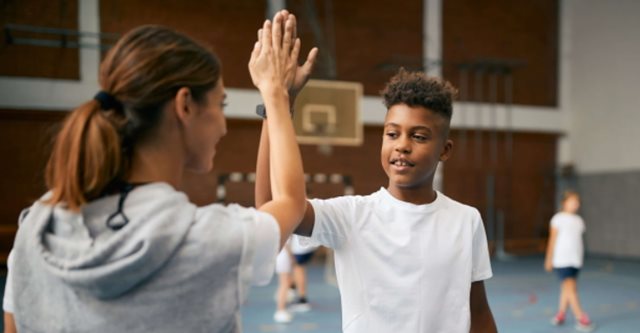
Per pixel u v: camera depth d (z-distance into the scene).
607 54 9.38
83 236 0.65
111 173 0.66
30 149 7.12
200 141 0.74
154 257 0.63
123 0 7.58
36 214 0.69
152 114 0.69
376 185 8.89
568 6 10.17
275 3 8.35
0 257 6.77
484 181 9.53
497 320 4.40
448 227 1.09
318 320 4.31
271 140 0.81
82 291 0.64
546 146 10.11
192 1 7.95
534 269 7.54
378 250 1.05
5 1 7.09
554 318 4.32
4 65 7.07
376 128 8.86
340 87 8.22
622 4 9.06
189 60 0.71
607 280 6.56
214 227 0.68
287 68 0.86
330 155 8.64
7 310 0.73
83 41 7.38
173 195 0.68
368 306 1.04
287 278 4.32
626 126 8.99
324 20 8.57
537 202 9.94
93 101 0.69
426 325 1.03
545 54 10.09
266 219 0.71
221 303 0.67
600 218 9.49
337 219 1.05
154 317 0.64
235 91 8.12
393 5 8.99
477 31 9.53
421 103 1.00
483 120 9.54
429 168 1.02
